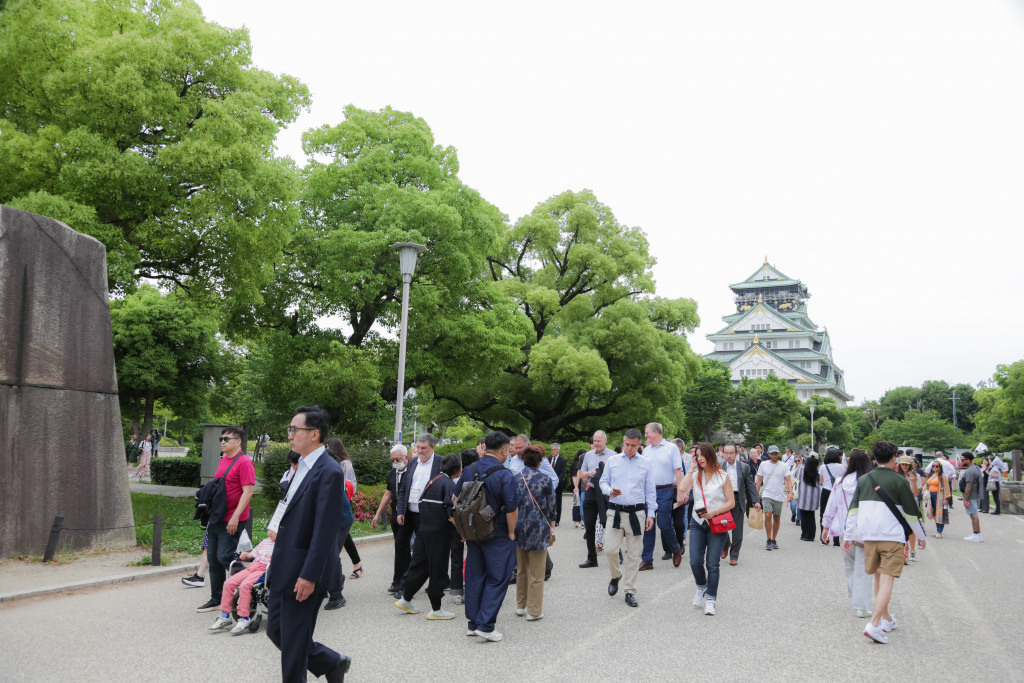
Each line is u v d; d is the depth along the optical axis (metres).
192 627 6.11
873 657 5.49
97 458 9.95
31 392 9.20
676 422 39.56
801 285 127.81
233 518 6.51
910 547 10.76
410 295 19.73
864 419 93.00
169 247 14.05
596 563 9.73
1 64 13.26
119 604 6.99
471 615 5.94
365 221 19.64
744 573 9.43
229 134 14.18
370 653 5.44
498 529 6.01
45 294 9.52
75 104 13.12
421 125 22.36
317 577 3.78
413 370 20.12
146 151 14.55
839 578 9.09
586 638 5.95
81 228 12.61
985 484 21.61
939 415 91.69
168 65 13.85
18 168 13.17
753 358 103.94
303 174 21.06
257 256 15.33
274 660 5.20
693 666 5.19
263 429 38.94
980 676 5.05
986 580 9.14
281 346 20.08
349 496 8.81
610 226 32.62
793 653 5.56
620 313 30.58
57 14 13.47
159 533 8.99
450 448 27.41
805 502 13.09
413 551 6.86
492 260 32.66
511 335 21.84
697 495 7.04
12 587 7.48
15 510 8.86
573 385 27.97
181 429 59.28
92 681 4.69
